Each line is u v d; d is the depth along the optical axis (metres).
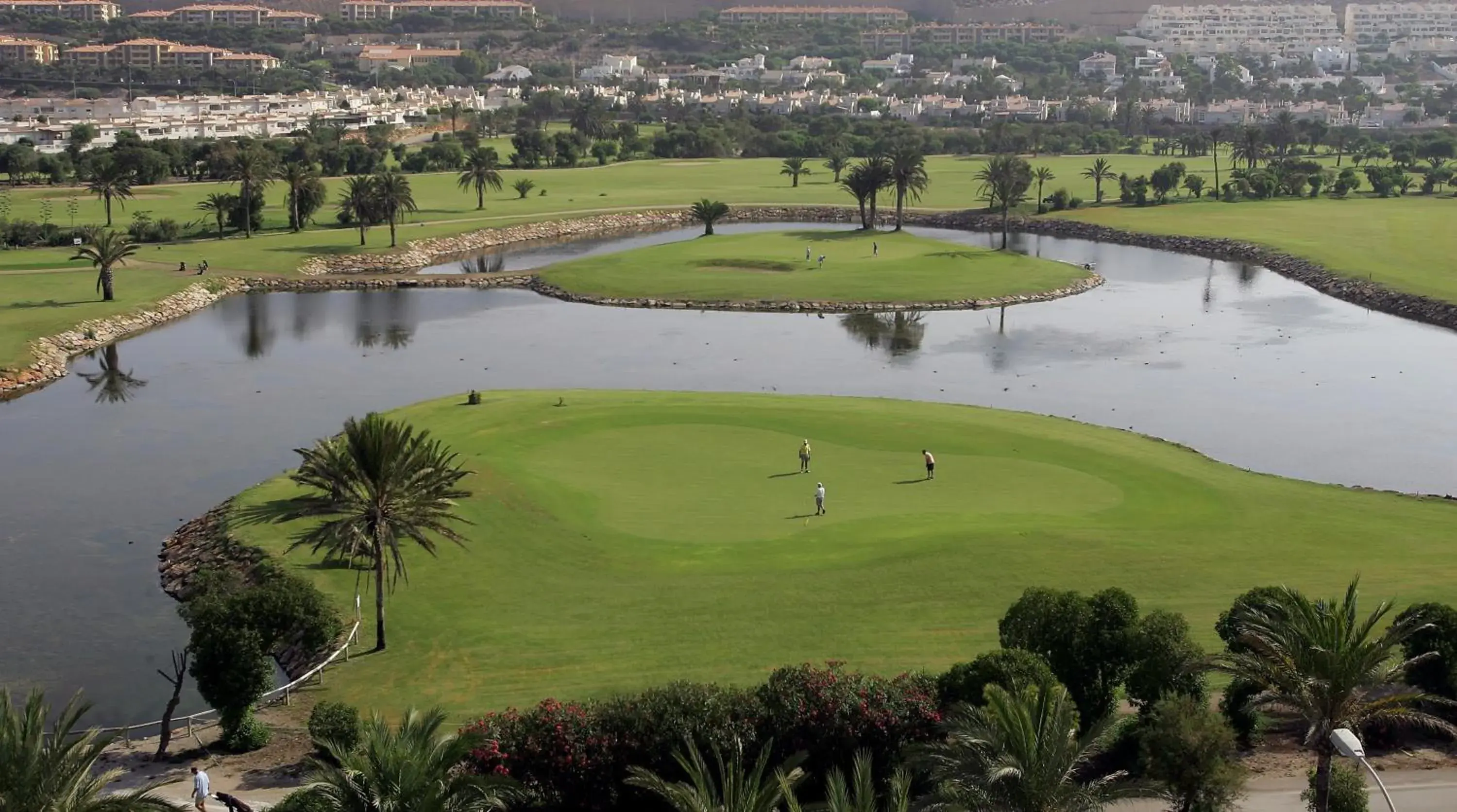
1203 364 147.00
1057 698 44.03
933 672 61.75
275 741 58.84
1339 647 44.28
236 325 169.12
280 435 118.50
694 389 135.00
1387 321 172.00
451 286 195.88
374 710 56.59
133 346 157.00
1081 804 40.53
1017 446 101.88
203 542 85.88
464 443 100.12
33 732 41.62
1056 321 171.12
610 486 91.25
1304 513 85.81
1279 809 49.09
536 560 77.81
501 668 64.56
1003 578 73.31
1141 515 84.75
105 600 80.44
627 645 66.56
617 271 198.75
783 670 55.16
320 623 61.28
